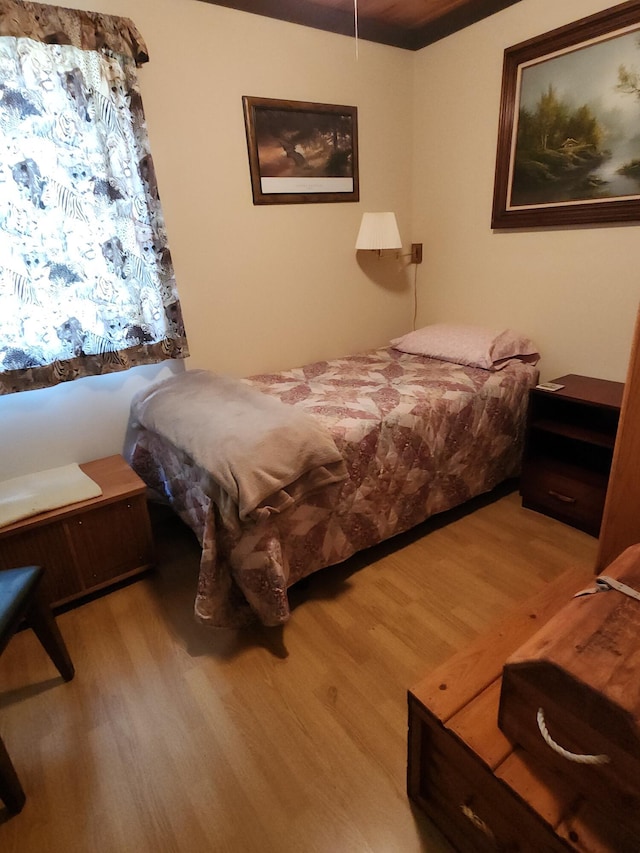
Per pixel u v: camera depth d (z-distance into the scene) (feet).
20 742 4.48
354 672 5.05
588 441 6.79
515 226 8.30
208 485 5.17
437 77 9.00
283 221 8.50
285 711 4.66
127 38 6.20
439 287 10.17
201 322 8.09
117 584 6.57
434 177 9.61
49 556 5.85
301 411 5.85
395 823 3.75
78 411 7.18
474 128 8.63
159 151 7.07
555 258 8.00
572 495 7.22
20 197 5.82
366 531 6.42
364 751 4.27
